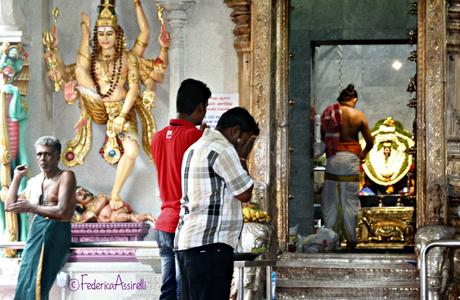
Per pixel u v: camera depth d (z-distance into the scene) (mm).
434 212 13414
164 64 13930
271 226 12836
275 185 14086
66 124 14562
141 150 14352
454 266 13023
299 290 13461
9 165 13484
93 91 13984
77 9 14641
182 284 8727
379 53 21672
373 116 21734
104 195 14062
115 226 13641
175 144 9609
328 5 18250
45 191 11555
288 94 14359
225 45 14180
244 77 13992
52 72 13734
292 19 18297
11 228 13477
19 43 13656
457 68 13758
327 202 17812
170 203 9719
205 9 14211
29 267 11242
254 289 12219
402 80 21641
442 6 13531
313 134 18297
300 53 18250
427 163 13531
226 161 8578
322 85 21766
